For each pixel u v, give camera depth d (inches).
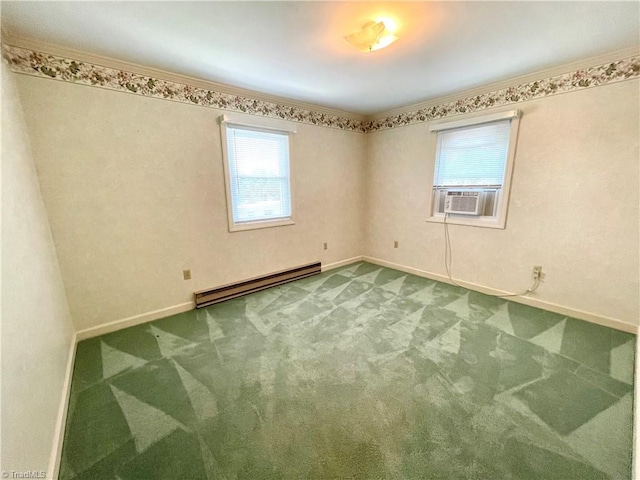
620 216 89.8
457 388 67.4
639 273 88.4
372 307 113.1
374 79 104.9
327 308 112.7
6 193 49.7
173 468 49.2
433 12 63.5
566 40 77.0
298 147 138.6
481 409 60.9
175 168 102.9
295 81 106.3
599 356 78.7
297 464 49.6
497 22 67.7
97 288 92.1
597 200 93.4
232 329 96.9
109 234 92.2
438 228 140.7
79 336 90.1
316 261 156.5
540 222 106.5
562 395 64.5
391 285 137.9
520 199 110.4
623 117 86.0
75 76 81.0
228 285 120.9
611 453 50.6
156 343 88.4
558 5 61.2
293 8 61.3
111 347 86.1
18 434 37.9
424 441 53.7
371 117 162.2
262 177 129.7
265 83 108.0
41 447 45.5
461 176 129.5
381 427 56.9
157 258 103.1
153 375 73.2
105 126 87.4
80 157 84.4
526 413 59.7
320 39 74.8
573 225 99.1
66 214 84.0
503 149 114.3
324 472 48.2
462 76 102.9
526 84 103.0
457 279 136.5
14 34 69.6
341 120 153.9
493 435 54.7
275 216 137.7
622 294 92.0
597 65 88.0
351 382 70.1
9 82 65.6
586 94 91.3
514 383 68.7
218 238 118.0
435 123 134.0
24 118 73.7
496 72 99.3
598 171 92.1
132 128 92.3
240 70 95.0
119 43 76.0
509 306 112.2
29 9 59.9
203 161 109.3
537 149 103.7
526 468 48.3
